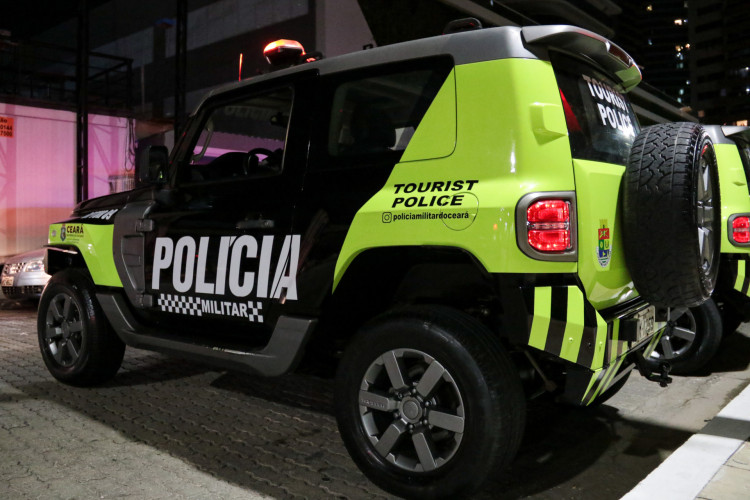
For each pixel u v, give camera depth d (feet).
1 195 42.37
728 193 15.16
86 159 42.60
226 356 10.32
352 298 9.26
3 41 43.75
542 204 7.41
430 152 8.34
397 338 8.11
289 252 9.49
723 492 7.89
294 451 10.24
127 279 12.38
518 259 7.41
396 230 8.23
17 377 14.97
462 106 8.17
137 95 66.23
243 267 10.16
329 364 10.18
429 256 8.62
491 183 7.73
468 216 7.67
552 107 7.66
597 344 7.67
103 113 47.09
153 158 11.48
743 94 365.61
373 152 8.96
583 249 7.63
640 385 14.44
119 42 69.41
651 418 12.08
